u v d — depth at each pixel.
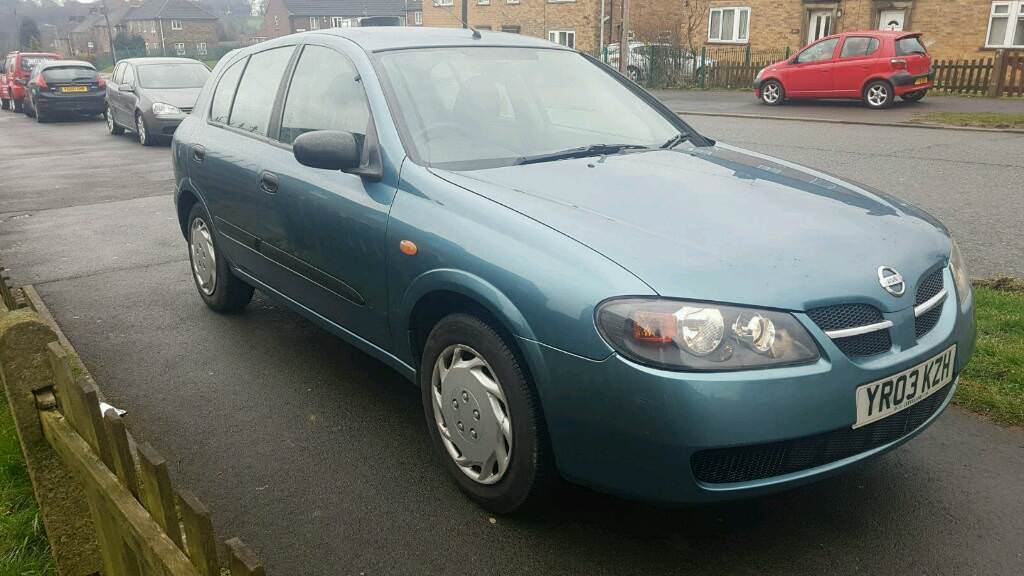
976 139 12.43
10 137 17.73
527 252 2.63
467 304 2.93
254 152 4.27
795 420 2.33
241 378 4.23
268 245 4.18
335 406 3.89
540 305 2.52
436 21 43.41
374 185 3.34
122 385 4.16
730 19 30.50
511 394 2.69
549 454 2.69
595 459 2.49
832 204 3.06
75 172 12.01
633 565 2.66
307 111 3.99
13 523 2.77
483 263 2.72
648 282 2.40
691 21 31.53
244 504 3.06
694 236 2.64
